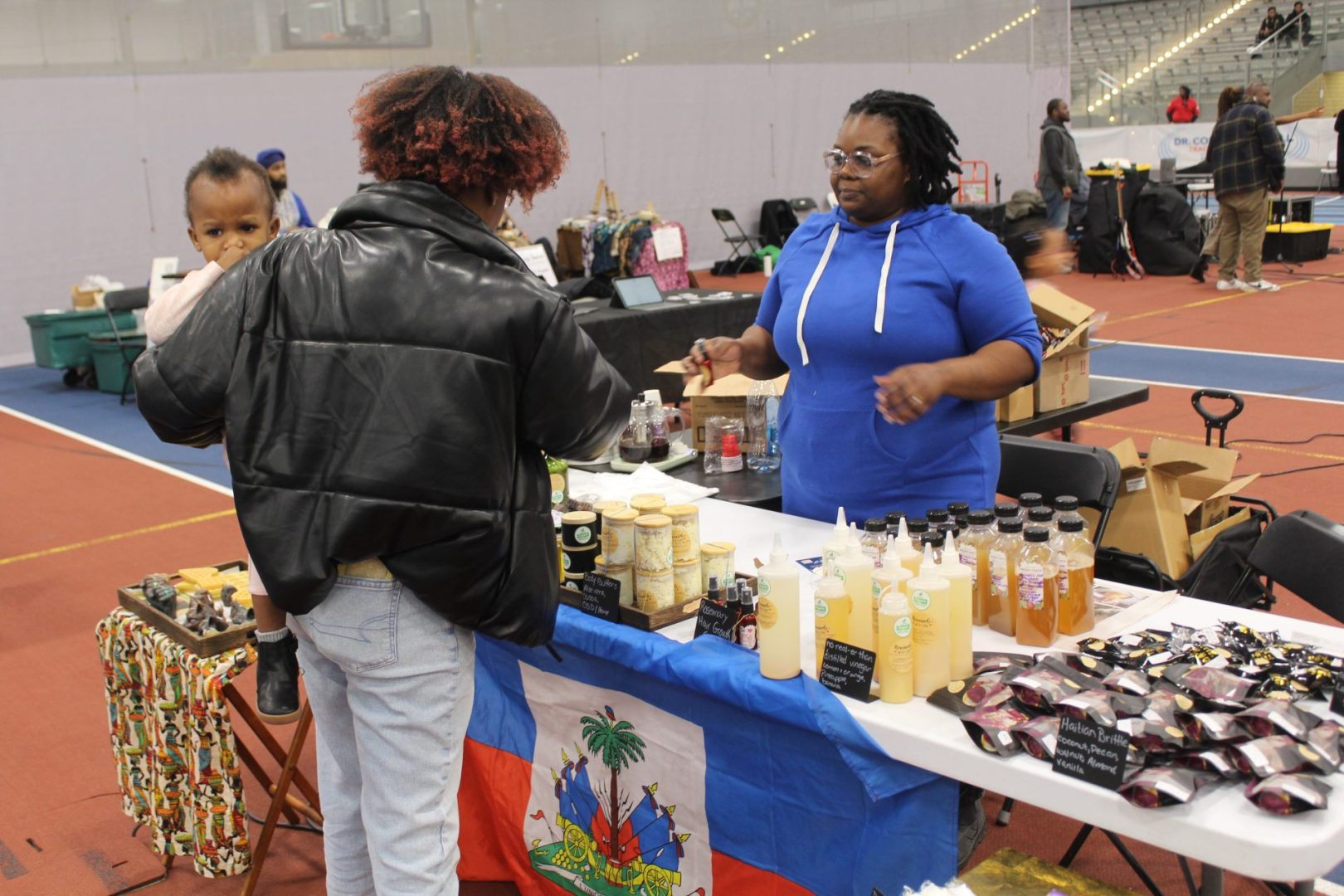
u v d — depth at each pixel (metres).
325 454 1.80
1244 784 1.65
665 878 2.43
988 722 1.81
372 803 1.98
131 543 6.00
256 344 1.84
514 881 2.88
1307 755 1.63
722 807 2.29
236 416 1.84
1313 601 2.48
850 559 2.05
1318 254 13.62
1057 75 19.83
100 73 11.42
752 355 2.98
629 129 15.10
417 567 1.81
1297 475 5.97
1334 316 10.36
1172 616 2.25
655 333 5.99
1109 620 2.23
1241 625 2.17
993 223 12.98
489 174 1.84
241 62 12.18
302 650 2.08
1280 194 13.12
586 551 2.54
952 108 18.27
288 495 1.82
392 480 1.76
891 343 2.59
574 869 2.64
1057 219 13.31
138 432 8.52
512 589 1.89
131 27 11.53
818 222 2.84
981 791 2.28
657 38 15.13
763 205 16.27
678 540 2.43
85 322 10.16
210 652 2.81
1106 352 9.36
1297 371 8.38
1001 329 2.53
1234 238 11.82
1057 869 1.85
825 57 16.77
